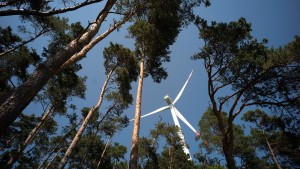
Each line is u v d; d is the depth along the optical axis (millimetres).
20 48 17688
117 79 19938
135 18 15086
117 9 13109
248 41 11992
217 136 22938
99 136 24250
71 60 8852
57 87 20344
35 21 16375
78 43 7746
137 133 11078
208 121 23984
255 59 11445
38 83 6074
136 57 18953
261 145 24047
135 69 20922
